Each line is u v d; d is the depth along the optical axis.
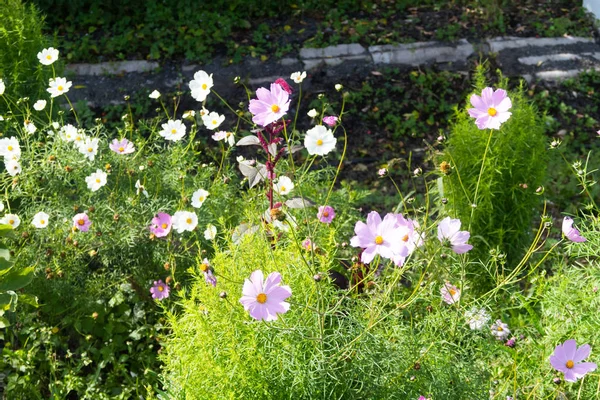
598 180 3.42
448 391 1.71
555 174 3.45
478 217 2.57
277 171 2.36
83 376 2.31
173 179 2.50
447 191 2.59
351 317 1.71
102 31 4.47
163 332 2.30
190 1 4.64
